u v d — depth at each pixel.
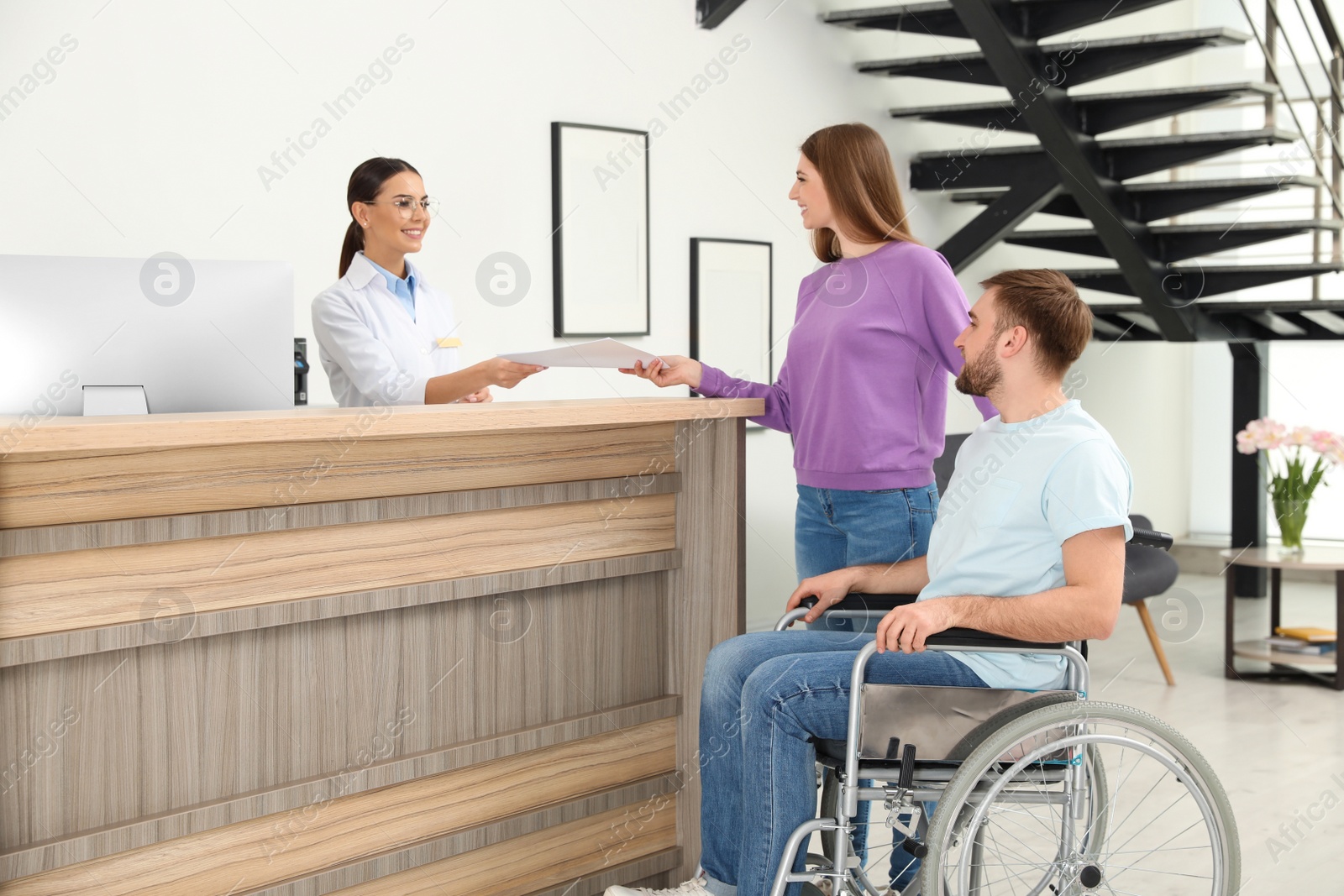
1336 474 6.56
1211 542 7.14
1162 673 4.77
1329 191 5.18
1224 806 1.90
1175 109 4.78
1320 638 4.77
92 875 1.67
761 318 5.11
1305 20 5.28
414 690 1.97
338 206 3.73
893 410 2.41
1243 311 5.45
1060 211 5.66
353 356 3.02
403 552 1.92
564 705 2.15
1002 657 1.93
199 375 2.20
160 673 1.72
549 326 4.33
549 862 2.14
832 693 1.91
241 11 3.47
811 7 5.23
